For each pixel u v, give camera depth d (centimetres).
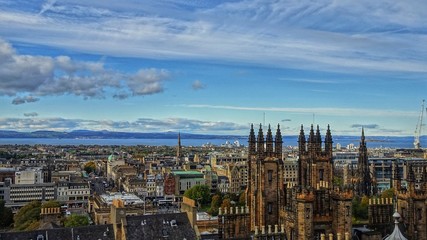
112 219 15188
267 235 11294
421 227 12062
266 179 12188
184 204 15750
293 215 11206
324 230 11219
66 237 14488
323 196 11275
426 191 12131
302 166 12569
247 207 12425
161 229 14688
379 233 11588
